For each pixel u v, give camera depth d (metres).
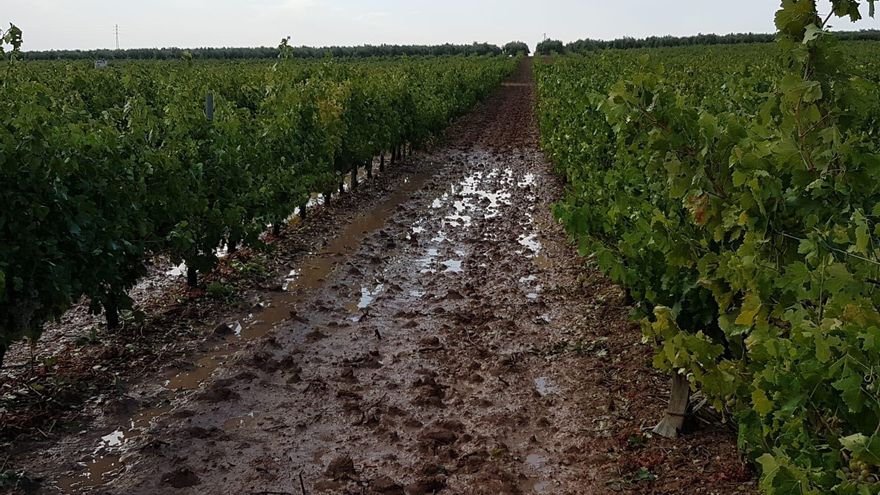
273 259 9.48
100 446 4.95
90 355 6.36
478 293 8.22
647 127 4.51
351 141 13.59
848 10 3.54
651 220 4.77
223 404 5.54
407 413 5.43
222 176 8.20
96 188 5.98
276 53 73.19
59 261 5.50
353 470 4.68
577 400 5.65
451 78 28.05
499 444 4.99
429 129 20.39
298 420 5.33
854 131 4.33
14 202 5.07
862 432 2.63
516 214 12.48
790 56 3.77
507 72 58.12
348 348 6.66
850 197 3.51
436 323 7.27
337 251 10.02
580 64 29.95
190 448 4.93
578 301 7.92
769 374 2.95
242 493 4.45
